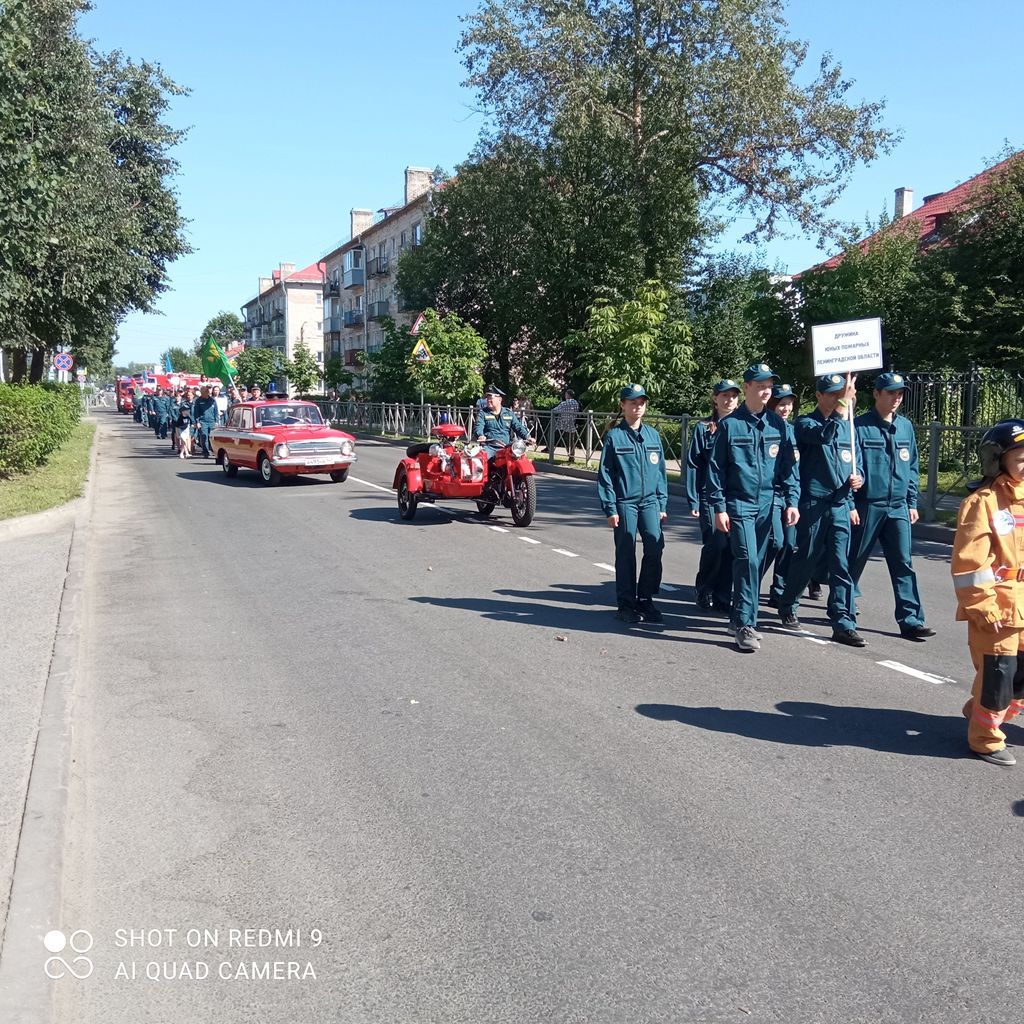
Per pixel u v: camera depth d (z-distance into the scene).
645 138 27.80
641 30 26.88
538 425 26.67
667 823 4.12
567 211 29.64
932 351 20.91
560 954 3.18
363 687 6.06
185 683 6.18
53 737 4.96
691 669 6.40
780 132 27.19
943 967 3.08
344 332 73.25
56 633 7.12
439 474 13.48
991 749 4.77
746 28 26.50
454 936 3.30
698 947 3.20
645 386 21.89
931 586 9.34
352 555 10.95
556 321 31.58
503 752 4.95
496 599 8.62
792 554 7.57
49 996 2.91
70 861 3.85
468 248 36.06
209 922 3.42
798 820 4.13
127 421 62.56
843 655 6.74
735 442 6.79
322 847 3.95
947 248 21.67
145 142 26.86
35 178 15.09
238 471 21.20
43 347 23.83
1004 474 4.63
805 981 3.01
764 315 25.58
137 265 22.73
